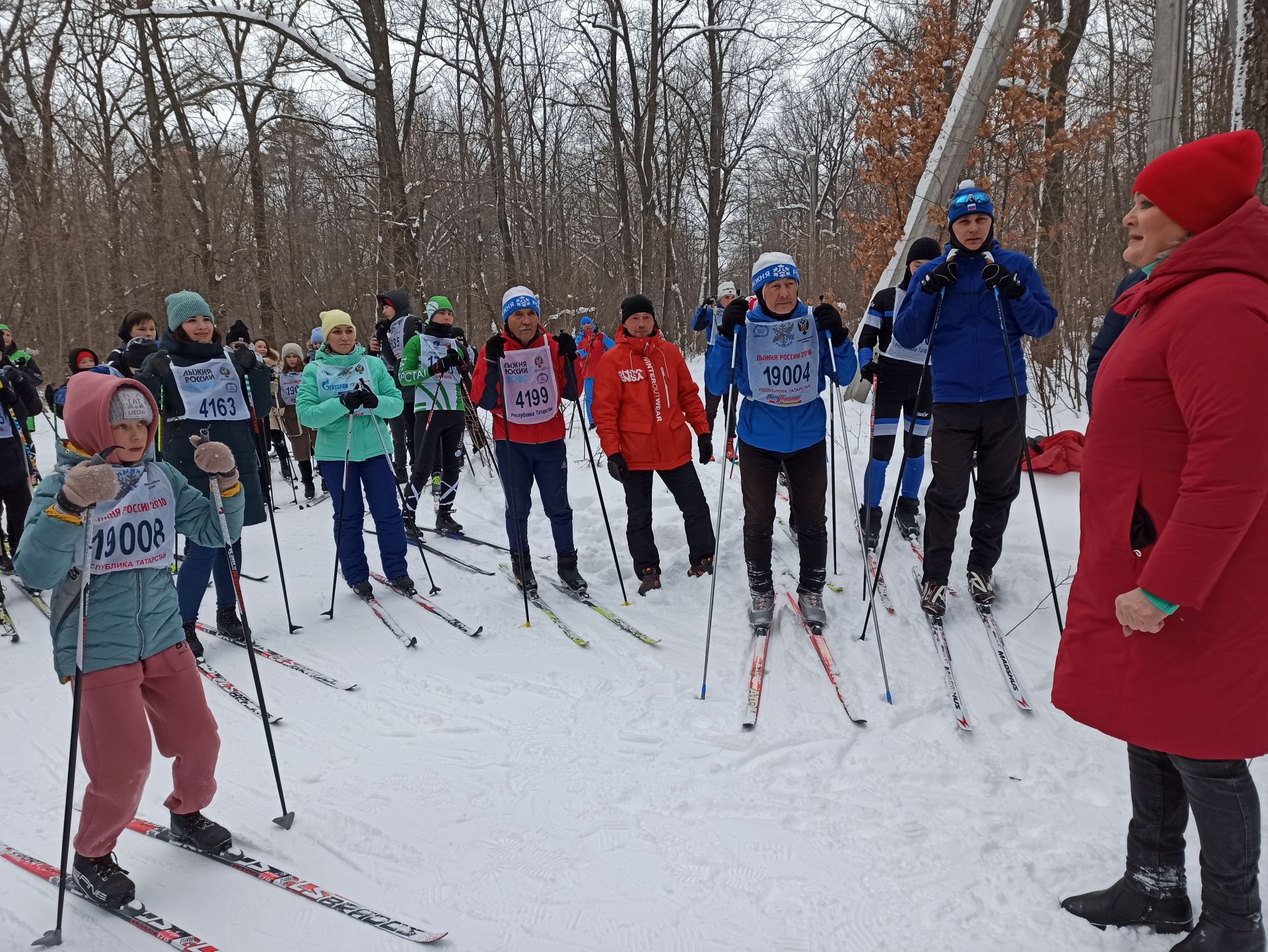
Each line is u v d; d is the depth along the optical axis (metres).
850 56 13.27
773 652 3.84
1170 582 1.59
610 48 17.66
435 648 4.21
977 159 8.52
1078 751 2.93
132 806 2.32
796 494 4.02
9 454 5.55
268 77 16.09
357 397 4.55
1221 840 1.75
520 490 4.71
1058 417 6.92
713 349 3.99
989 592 3.94
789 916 2.16
